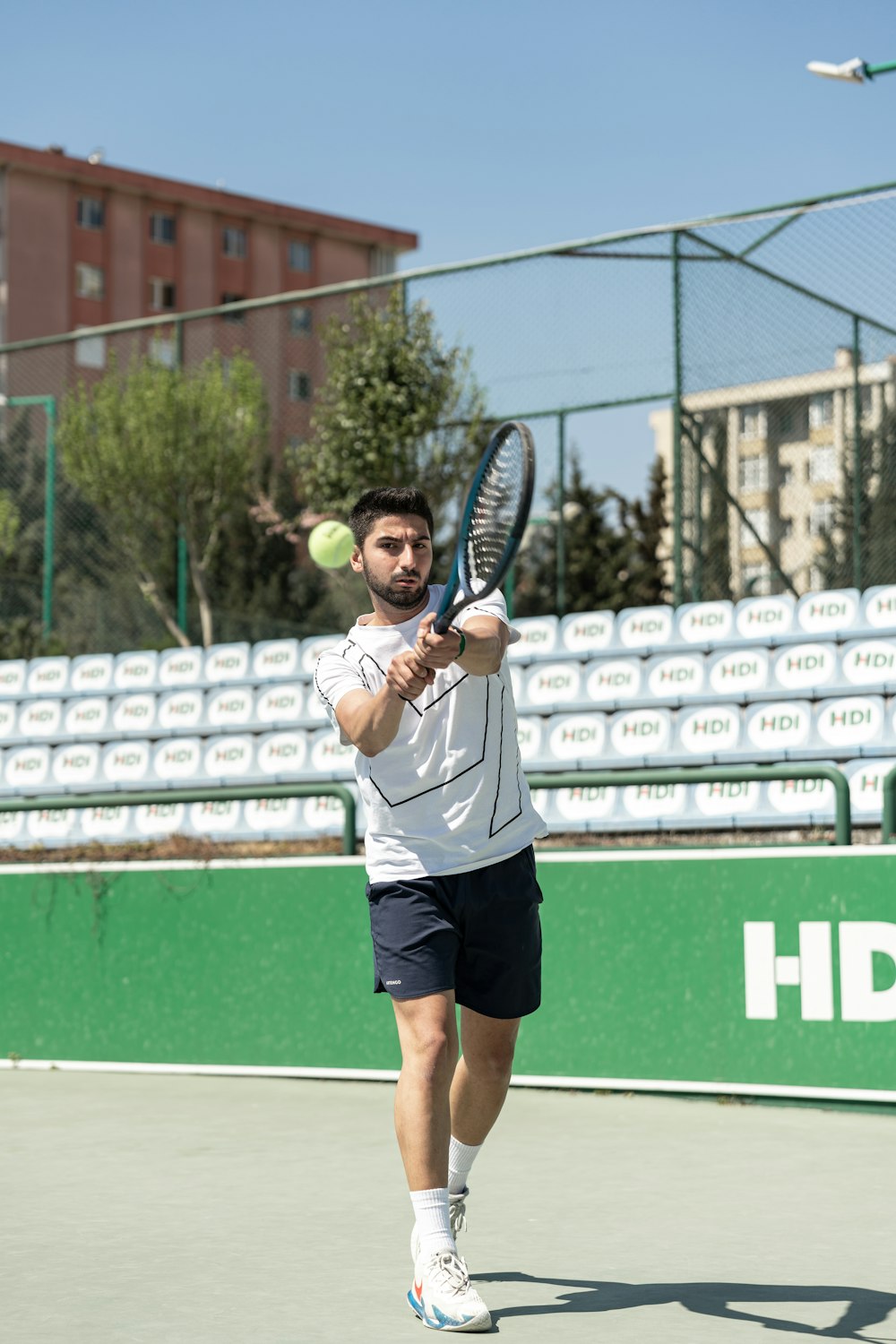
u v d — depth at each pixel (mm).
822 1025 5914
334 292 14039
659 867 6309
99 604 16656
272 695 11711
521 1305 3203
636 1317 3090
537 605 19703
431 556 3279
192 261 51938
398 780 3213
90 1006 7500
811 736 9539
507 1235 3910
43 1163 5020
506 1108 6070
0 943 7750
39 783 11859
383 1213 4203
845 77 10820
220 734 11750
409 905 3201
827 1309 3152
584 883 6473
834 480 13234
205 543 18328
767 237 11773
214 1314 3139
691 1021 6207
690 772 6219
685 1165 4879
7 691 13312
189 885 7332
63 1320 3105
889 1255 3668
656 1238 3861
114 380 20188
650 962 6312
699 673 10539
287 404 27688
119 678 12906
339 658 3283
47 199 49094
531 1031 6543
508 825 3250
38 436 20719
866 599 10656
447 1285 2982
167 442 18469
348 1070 6902
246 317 26875
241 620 16453
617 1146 5219
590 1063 6410
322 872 7027
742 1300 3232
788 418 13406
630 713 10156
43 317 48875
